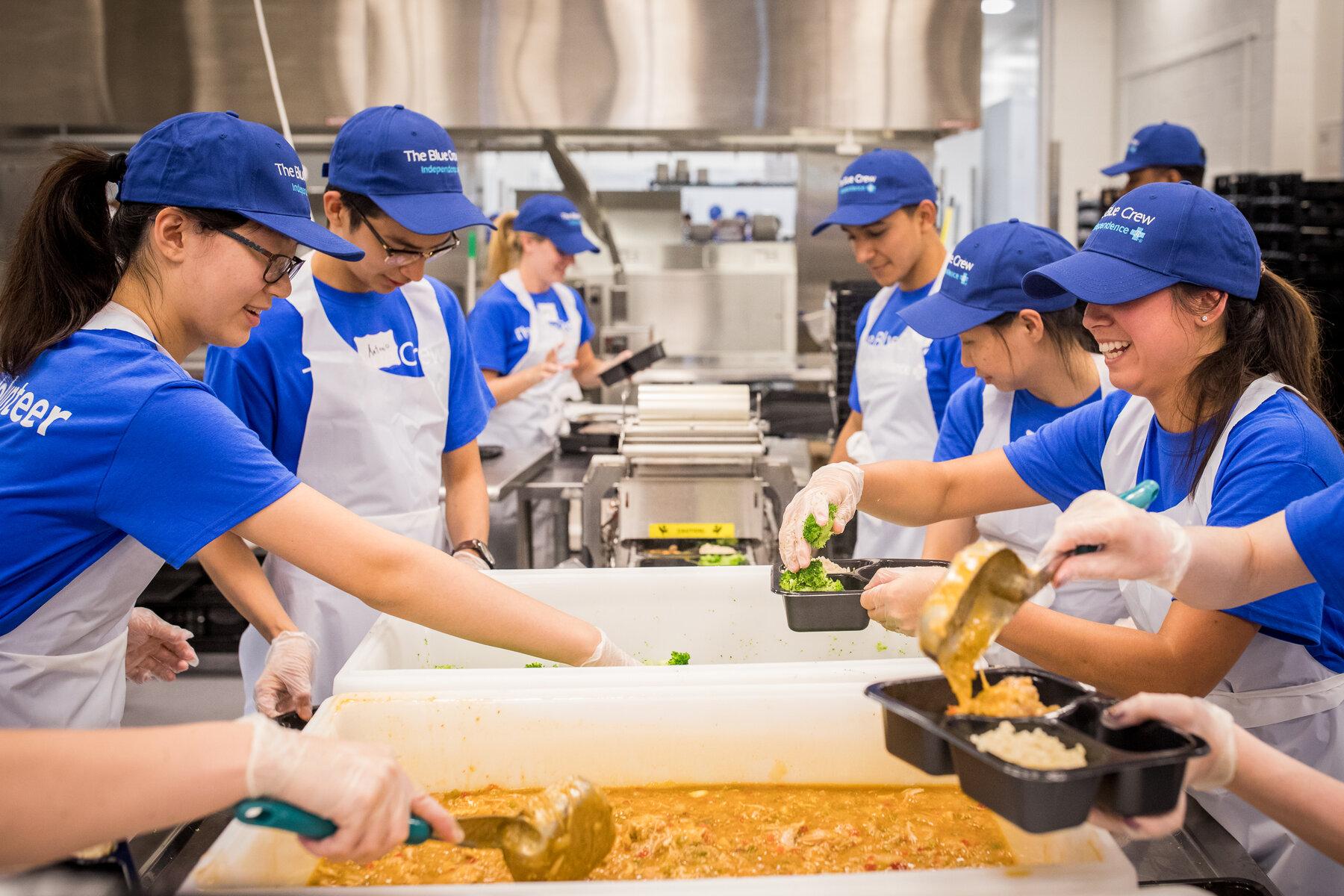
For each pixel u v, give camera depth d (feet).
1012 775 2.43
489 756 3.97
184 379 3.64
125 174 3.77
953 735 2.65
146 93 15.06
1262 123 19.60
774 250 19.47
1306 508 3.16
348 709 3.93
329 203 5.45
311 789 2.49
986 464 5.21
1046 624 3.78
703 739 3.97
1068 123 24.75
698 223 22.21
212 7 14.84
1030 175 22.36
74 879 2.56
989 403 6.28
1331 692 4.13
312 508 3.74
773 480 7.63
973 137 24.25
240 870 2.97
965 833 3.59
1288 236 13.47
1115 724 2.73
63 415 3.47
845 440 9.33
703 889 2.67
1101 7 24.35
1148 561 2.97
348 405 5.83
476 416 6.81
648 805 3.85
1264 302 3.89
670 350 19.74
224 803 2.46
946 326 5.72
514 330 12.00
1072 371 5.83
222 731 2.53
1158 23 22.90
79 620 3.85
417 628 5.17
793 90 15.24
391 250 5.41
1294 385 3.88
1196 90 21.72
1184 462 4.08
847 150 16.40
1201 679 3.59
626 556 7.16
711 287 19.51
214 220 3.72
